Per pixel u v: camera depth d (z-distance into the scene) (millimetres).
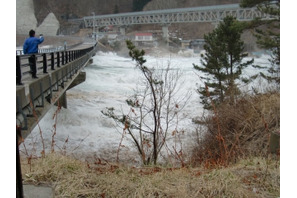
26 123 5945
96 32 107750
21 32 102312
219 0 112812
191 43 92562
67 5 120688
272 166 4309
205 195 3438
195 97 20266
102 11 129375
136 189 3461
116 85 29234
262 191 3574
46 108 8578
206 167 4434
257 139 7035
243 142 7098
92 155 11055
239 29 16484
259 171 4117
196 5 117000
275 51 17688
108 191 3430
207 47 17516
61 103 17703
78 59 20891
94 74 34656
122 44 93250
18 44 80188
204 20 86062
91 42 85688
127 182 3602
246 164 4527
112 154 10984
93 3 128375
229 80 14539
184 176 3873
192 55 73750
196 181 3689
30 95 6816
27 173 3654
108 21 111188
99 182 3562
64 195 3283
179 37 99375
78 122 15125
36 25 106125
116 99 22266
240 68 17141
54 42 95312
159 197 3371
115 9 129625
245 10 68688
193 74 28281
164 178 3799
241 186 3615
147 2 128250
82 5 125312
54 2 116688
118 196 3377
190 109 17016
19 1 103062
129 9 131250
